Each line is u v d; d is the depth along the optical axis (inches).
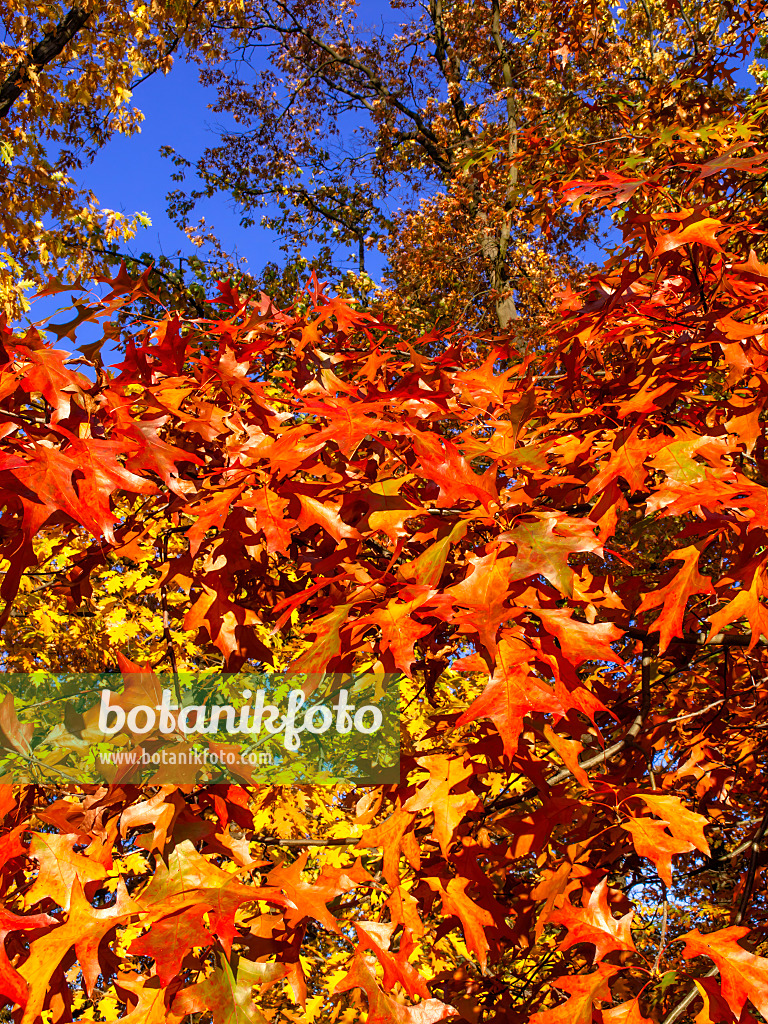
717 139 100.8
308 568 81.0
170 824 61.9
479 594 55.4
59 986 56.0
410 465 80.4
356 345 121.9
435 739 91.7
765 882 112.5
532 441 80.2
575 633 53.4
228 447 75.4
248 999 52.1
